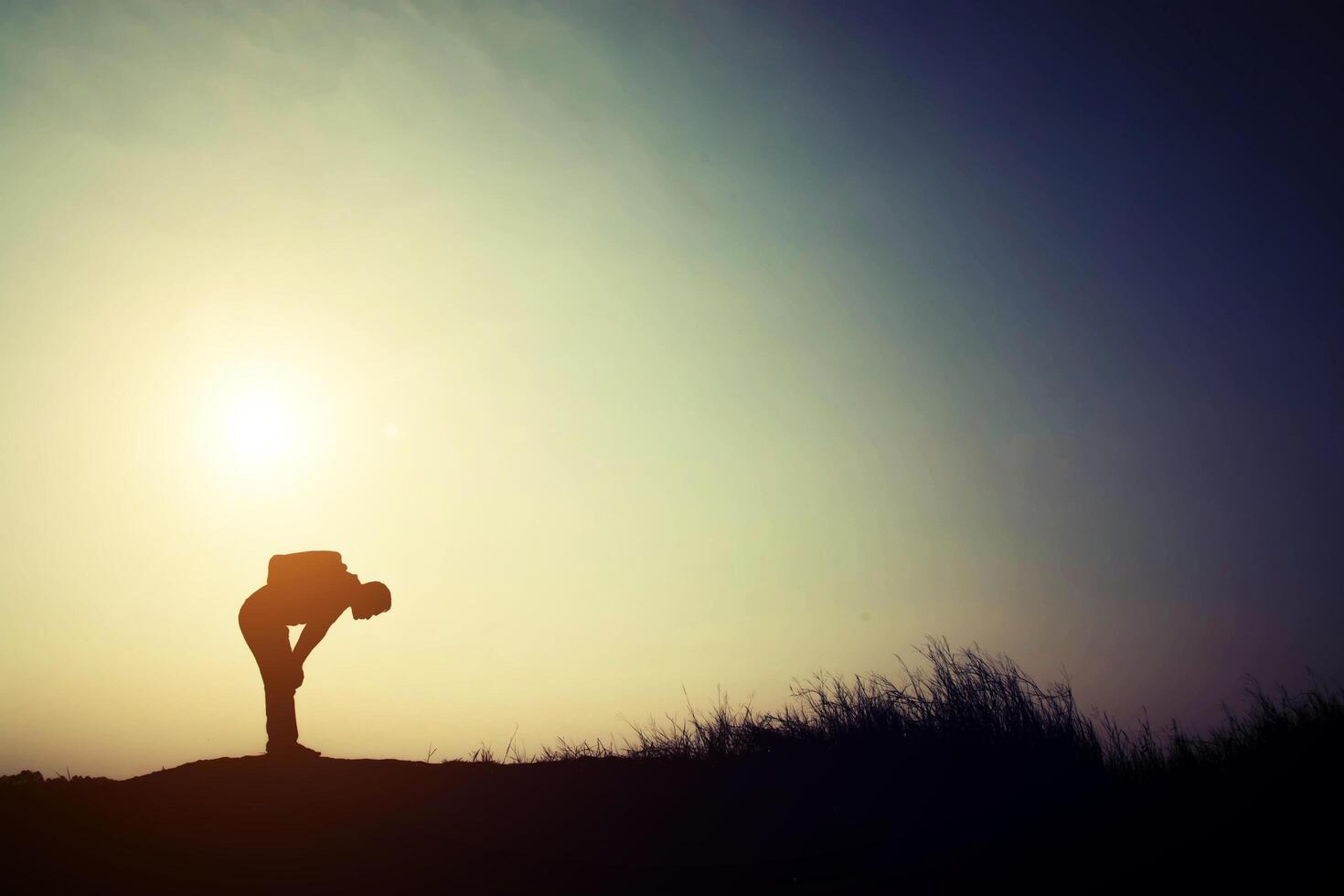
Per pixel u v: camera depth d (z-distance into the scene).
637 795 7.50
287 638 7.88
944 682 8.62
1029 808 6.98
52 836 6.15
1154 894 5.59
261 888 5.64
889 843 6.55
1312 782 6.82
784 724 8.94
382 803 7.04
